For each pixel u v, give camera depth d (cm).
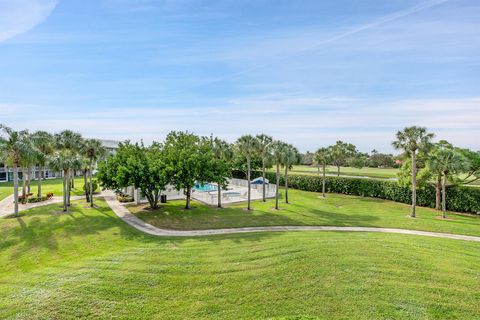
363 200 3878
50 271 1377
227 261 1448
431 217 2758
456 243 1800
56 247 1798
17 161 2712
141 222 2427
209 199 3641
